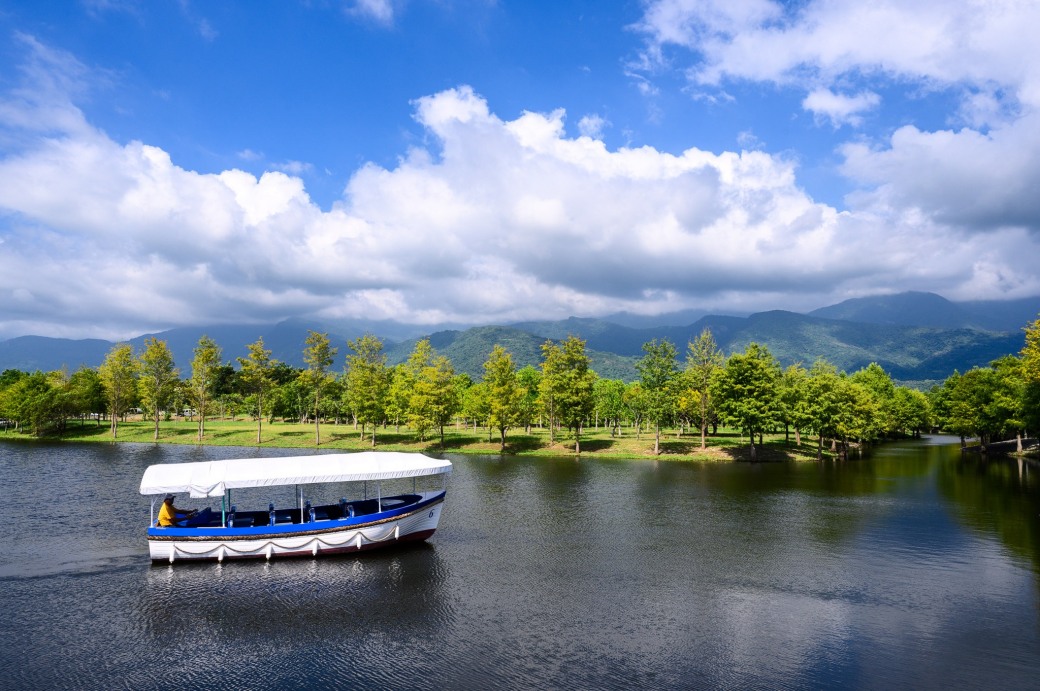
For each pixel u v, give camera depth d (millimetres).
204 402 113688
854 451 108812
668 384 102312
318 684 20312
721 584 30609
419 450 101750
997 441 132375
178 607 27359
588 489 61156
